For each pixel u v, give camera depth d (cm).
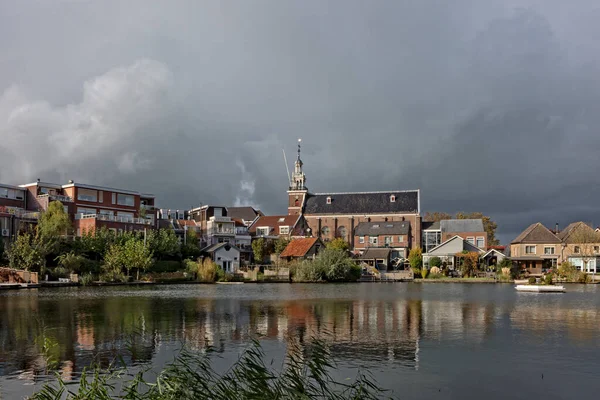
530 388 1702
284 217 13025
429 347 2295
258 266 9156
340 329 2794
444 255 10694
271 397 1274
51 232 7469
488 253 10431
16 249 6519
